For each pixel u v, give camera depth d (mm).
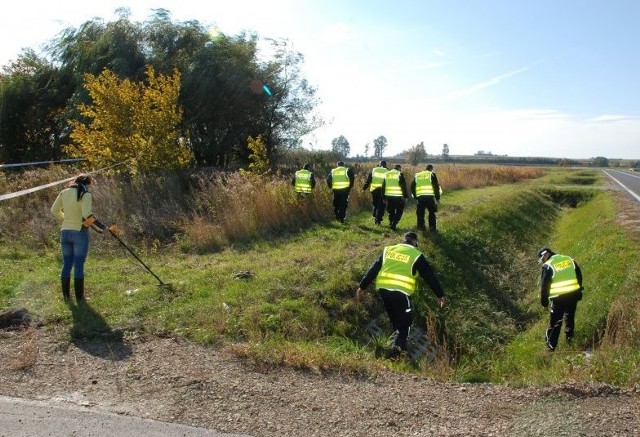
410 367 6434
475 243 13773
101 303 7195
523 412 4543
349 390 4988
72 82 22234
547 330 8336
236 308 7344
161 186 14148
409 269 6895
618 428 4215
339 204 14289
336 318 7965
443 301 6898
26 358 5176
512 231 17203
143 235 11820
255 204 12875
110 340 6000
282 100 24844
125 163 15156
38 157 22812
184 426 4102
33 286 7879
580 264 12852
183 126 21203
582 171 59312
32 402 4367
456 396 4945
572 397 4824
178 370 5191
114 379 4934
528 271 13820
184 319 6770
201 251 11031
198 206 13094
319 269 9367
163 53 21859
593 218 18312
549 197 27844
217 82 21828
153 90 16109
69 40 22672
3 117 22125
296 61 24828
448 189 25625
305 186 14211
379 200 14078
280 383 5039
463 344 8633
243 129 23719
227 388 4836
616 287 9844
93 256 10234
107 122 15609
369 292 8727
